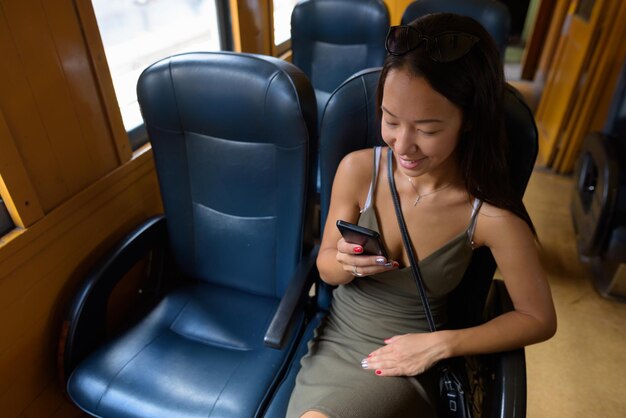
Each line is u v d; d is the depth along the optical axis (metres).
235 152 1.06
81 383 0.94
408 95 0.64
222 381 0.94
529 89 3.97
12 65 0.85
